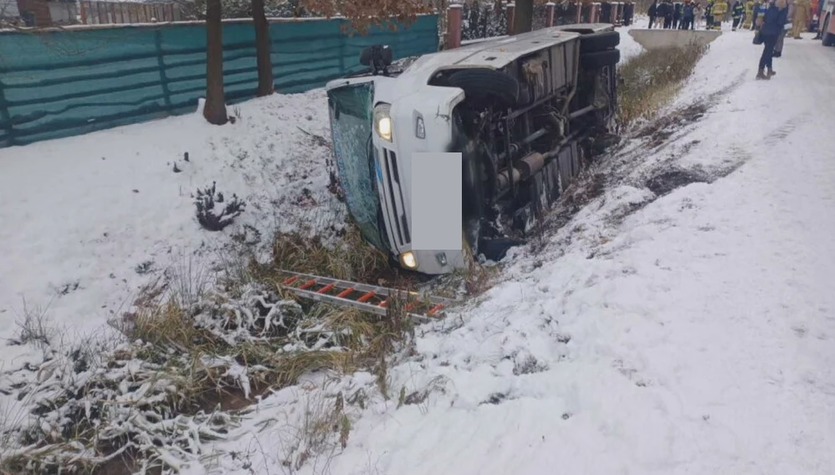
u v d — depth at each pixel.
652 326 3.92
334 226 8.82
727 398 3.22
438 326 5.14
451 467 3.21
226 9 14.22
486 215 6.80
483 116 6.47
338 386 4.60
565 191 8.59
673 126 9.84
